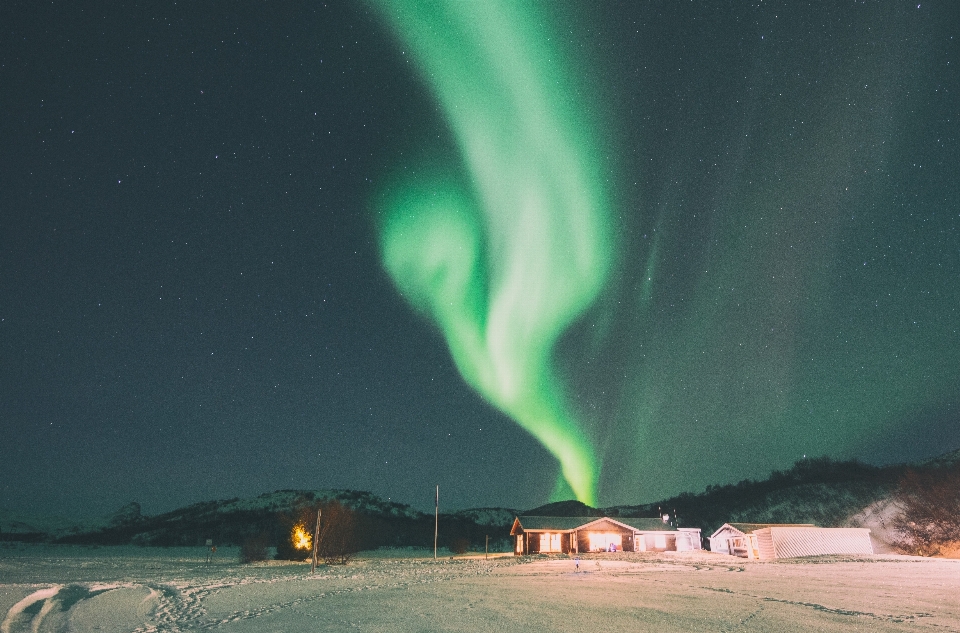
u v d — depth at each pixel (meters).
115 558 49.62
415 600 18.69
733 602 17.17
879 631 12.50
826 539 50.56
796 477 95.38
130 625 14.80
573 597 18.89
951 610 15.12
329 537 43.88
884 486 76.88
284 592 21.47
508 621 14.52
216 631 13.82
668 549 57.59
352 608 17.11
